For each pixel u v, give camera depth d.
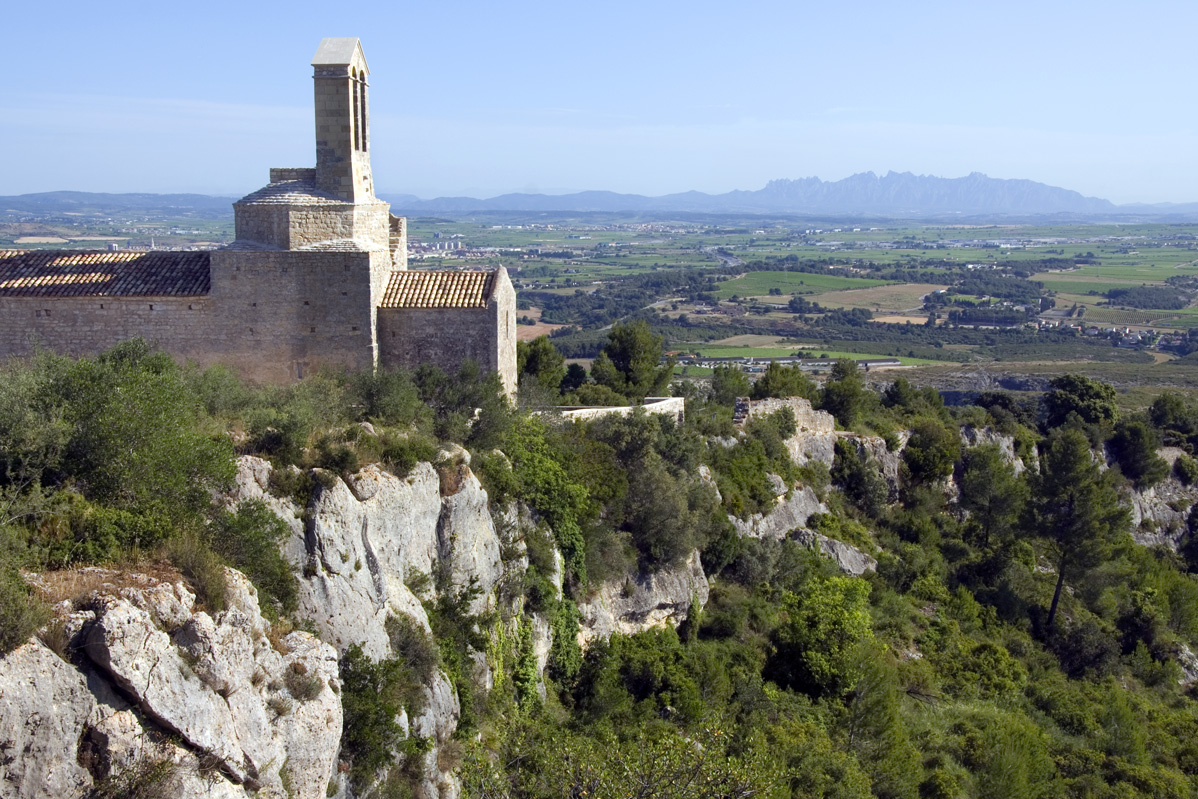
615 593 42.03
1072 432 63.38
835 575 54.78
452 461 32.56
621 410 52.66
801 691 45.03
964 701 49.72
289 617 23.53
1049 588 65.25
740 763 28.97
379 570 27.08
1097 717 50.81
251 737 19.30
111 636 16.91
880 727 41.91
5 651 15.59
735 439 60.62
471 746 28.94
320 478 26.12
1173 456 90.50
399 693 25.95
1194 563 83.06
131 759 16.67
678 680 39.81
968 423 85.75
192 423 25.72
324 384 33.88
